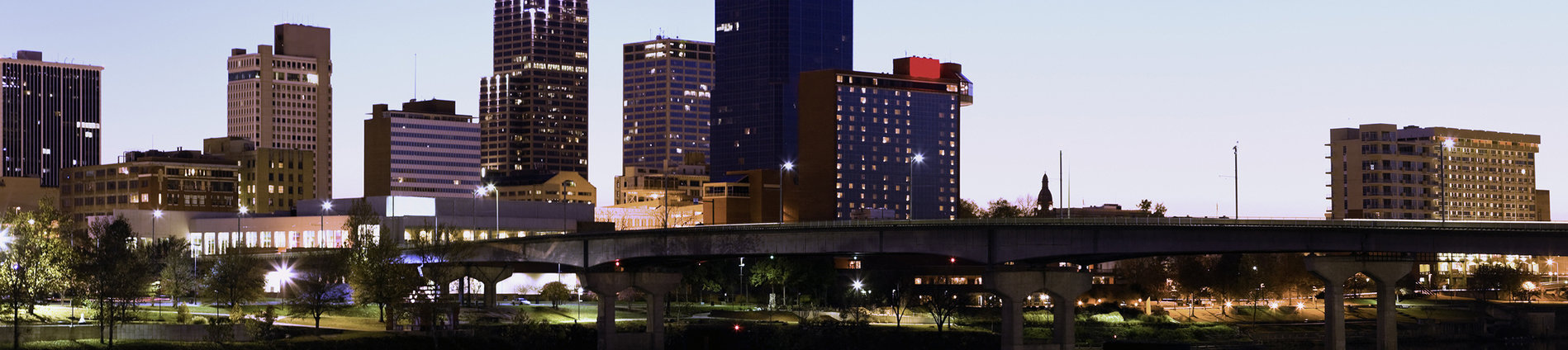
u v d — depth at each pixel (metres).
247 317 193.62
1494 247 182.75
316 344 176.38
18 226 185.00
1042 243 199.12
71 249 193.12
